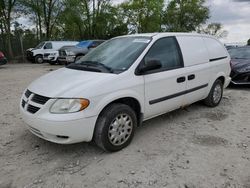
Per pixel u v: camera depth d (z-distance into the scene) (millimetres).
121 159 3797
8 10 23969
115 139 3926
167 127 5020
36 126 3676
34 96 3834
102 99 3711
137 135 4629
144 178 3338
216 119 5496
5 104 6586
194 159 3787
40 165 3658
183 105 5223
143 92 4246
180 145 4242
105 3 35531
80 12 33000
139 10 40688
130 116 4086
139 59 4277
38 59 21312
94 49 5227
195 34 5629
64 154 3953
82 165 3650
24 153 3990
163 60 4672
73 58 16500
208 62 5742
